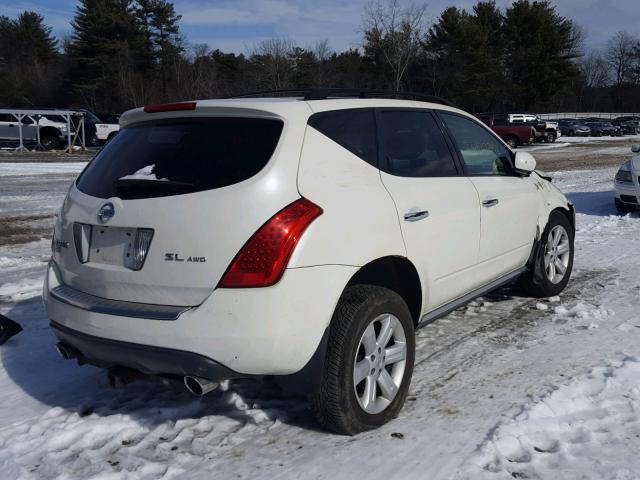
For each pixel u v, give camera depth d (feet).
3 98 206.80
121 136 12.39
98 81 187.01
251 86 159.63
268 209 10.09
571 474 10.00
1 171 62.28
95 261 11.19
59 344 11.87
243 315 9.86
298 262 10.07
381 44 139.74
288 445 11.16
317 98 12.06
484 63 187.62
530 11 219.00
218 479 10.19
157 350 10.14
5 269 24.62
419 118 14.12
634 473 9.95
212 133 11.13
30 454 11.08
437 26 180.86
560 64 225.56
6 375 14.49
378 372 11.60
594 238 28.50
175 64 183.52
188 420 12.10
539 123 123.54
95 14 186.80
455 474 10.07
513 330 16.55
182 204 10.34
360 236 11.07
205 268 10.00
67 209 11.96
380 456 10.71
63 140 90.99
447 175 14.23
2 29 241.35
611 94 317.42
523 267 17.90
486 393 12.93
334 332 10.75
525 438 11.02
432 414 12.14
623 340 15.51
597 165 70.69
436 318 13.67
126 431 11.68
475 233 14.57
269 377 10.62
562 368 14.01
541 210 18.06
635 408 12.00
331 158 11.32
